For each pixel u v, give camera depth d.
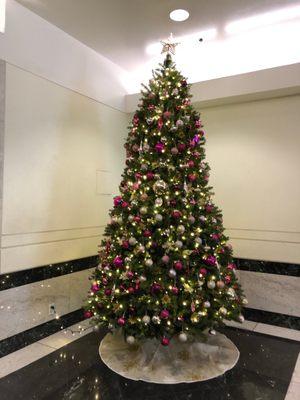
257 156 3.60
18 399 2.13
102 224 3.75
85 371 2.45
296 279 3.35
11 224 2.73
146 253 2.48
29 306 2.87
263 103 3.58
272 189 3.52
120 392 2.20
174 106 2.74
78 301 3.37
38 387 2.25
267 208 3.54
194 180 2.68
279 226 3.47
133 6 2.79
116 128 3.99
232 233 3.71
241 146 3.69
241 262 3.64
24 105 2.84
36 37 2.95
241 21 3.01
